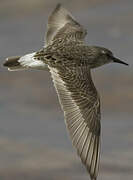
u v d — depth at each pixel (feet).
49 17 44.91
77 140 37.45
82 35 43.45
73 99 38.17
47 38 43.98
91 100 38.42
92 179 36.94
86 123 37.99
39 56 39.65
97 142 37.96
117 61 43.37
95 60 41.39
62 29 44.19
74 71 38.93
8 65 40.32
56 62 39.14
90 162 37.29
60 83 38.47
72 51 40.27
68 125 37.55
